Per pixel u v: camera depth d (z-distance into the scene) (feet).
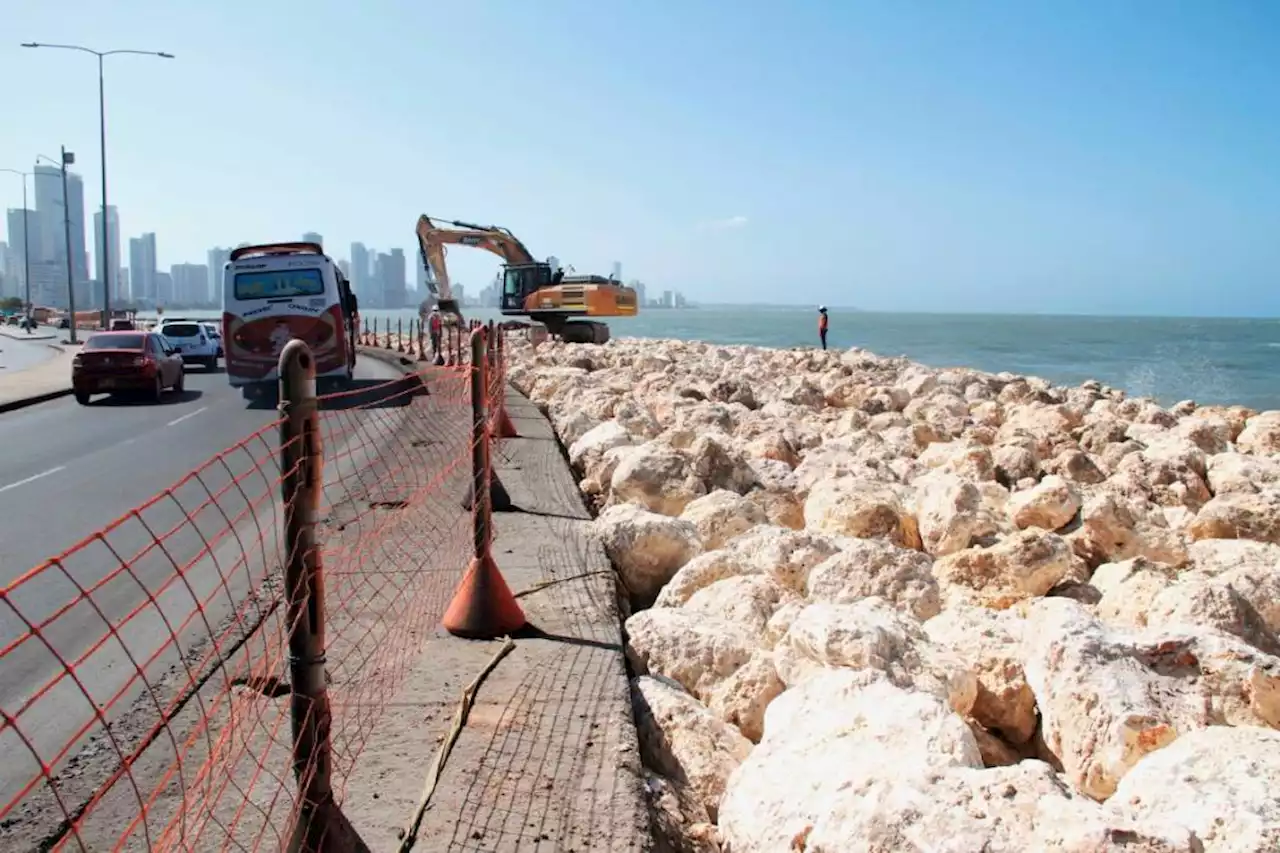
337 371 72.69
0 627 22.16
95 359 74.43
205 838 12.12
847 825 10.07
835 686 13.10
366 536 26.66
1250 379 150.00
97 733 15.92
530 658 17.46
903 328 508.12
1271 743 11.10
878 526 26.14
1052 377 154.81
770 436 38.47
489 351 41.57
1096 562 25.54
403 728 14.80
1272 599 19.72
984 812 9.63
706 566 21.15
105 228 148.05
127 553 28.12
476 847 11.77
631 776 13.34
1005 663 15.64
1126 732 12.96
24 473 43.47
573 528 26.58
